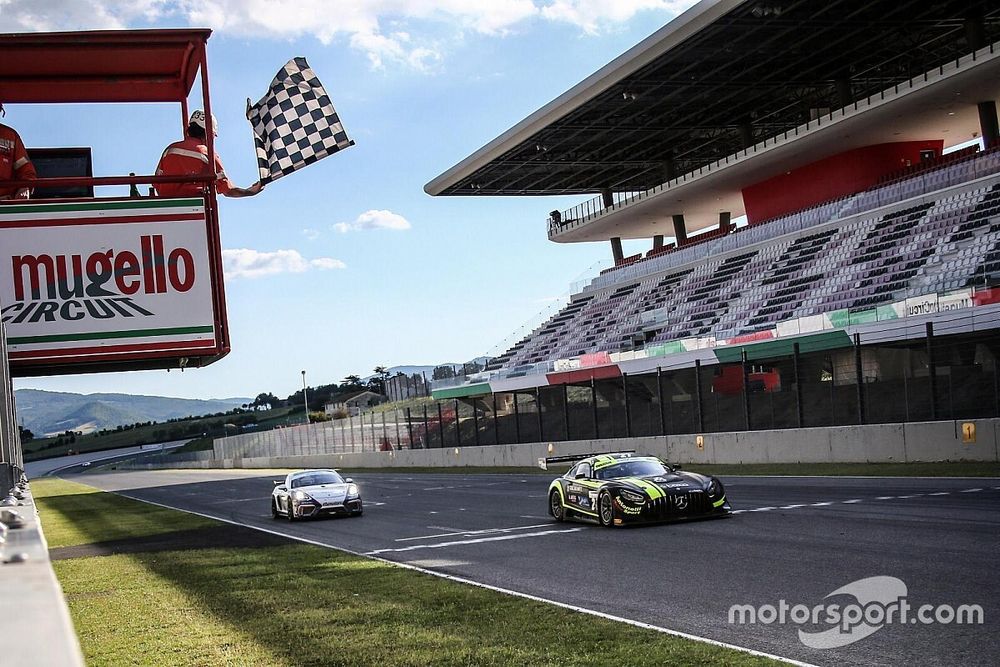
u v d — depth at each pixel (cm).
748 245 5622
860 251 4588
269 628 867
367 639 789
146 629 902
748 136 5734
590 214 7012
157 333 1027
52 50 992
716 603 888
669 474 1742
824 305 4409
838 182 5325
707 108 5425
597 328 6378
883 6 4125
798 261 5050
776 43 4462
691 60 4612
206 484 5450
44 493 6069
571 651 701
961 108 4606
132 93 1094
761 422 3722
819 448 2862
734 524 1535
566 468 4025
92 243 1020
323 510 2252
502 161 6212
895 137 5066
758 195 5953
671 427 4209
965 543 1132
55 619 136
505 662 676
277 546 1681
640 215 6775
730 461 3234
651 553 1276
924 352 3338
